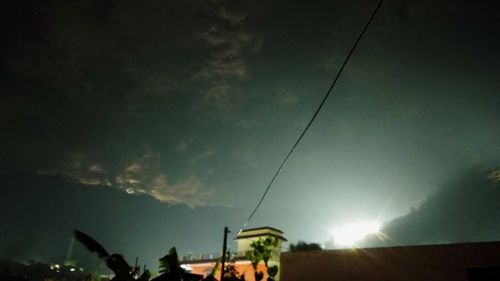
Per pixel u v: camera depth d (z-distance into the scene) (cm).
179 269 1305
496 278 1170
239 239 2892
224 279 1908
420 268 1291
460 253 1248
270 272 1742
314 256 1505
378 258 1380
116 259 1239
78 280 3369
